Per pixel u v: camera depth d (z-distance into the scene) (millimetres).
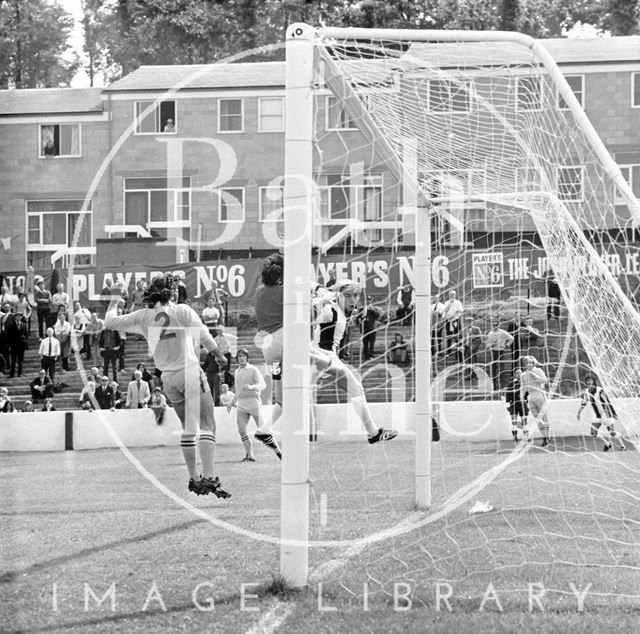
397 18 33031
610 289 7359
